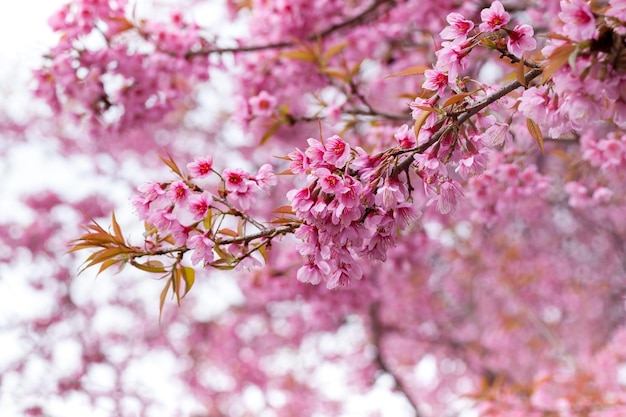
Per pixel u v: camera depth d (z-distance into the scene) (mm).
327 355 10172
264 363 10289
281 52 5336
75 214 9469
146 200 2322
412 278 8977
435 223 5812
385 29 5789
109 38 4680
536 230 9305
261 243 2303
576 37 1826
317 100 4582
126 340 9750
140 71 4766
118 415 8922
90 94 4664
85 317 9422
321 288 5797
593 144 3775
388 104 7043
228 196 2350
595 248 9641
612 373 6168
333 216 2082
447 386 10758
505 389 5715
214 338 9867
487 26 2186
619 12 1789
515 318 9516
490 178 4137
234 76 5504
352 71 4504
